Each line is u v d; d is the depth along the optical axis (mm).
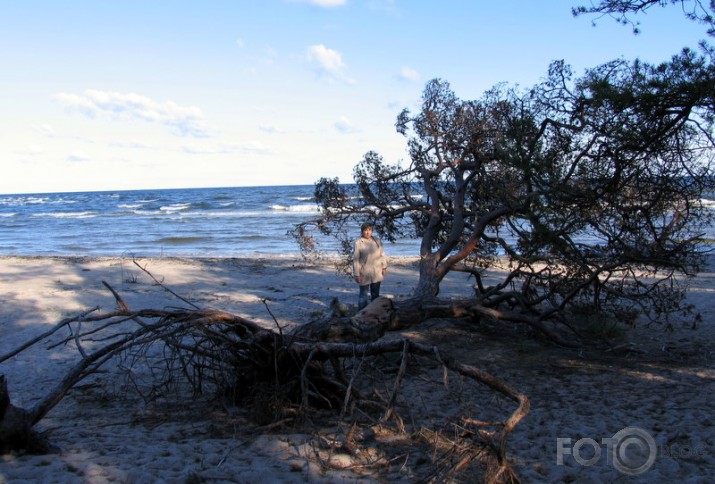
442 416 5297
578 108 6656
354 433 4543
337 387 5379
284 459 4062
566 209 7188
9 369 6750
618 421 5203
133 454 4074
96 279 14297
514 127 7109
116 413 5340
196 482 3590
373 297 9703
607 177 6605
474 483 3738
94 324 9164
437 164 9352
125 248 25266
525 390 6211
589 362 7402
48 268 16422
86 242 27953
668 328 9070
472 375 4293
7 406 3947
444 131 9211
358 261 9453
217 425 4934
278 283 14016
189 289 12891
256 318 9750
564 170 6875
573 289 8055
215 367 5660
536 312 8688
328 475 3756
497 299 8734
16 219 46094
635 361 7426
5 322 9164
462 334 8852
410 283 14312
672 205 7160
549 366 7199
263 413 5039
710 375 6719
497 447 3635
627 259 7438
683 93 5570
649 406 5617
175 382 6328
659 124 6008
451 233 8672
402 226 10188
